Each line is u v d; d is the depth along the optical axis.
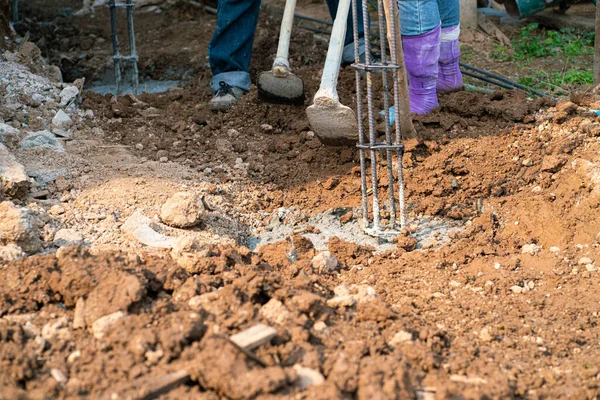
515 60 8.30
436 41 5.59
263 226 5.11
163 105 6.85
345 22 5.30
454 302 4.15
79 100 6.56
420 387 3.26
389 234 4.86
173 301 3.67
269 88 6.32
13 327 3.45
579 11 9.64
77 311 3.55
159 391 3.10
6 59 6.86
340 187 5.38
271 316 3.54
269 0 9.86
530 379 3.46
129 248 4.39
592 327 3.91
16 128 5.85
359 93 4.64
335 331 3.57
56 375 3.21
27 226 4.15
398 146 4.67
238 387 3.04
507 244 4.76
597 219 4.68
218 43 6.86
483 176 5.27
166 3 10.07
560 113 5.49
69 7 10.09
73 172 5.22
